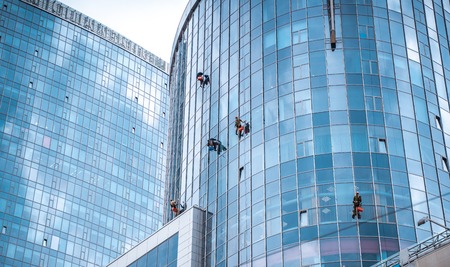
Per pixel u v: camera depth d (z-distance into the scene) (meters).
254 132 72.75
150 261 77.00
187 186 81.31
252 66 76.38
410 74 72.31
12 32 157.12
